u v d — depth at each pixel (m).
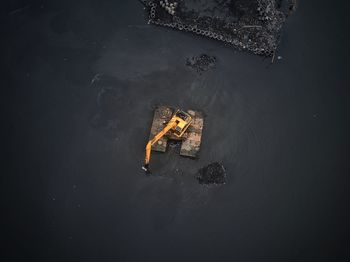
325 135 54.88
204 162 52.28
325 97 57.19
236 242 48.66
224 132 54.00
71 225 48.28
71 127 53.41
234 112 55.28
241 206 50.41
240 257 47.97
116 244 47.69
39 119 53.59
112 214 49.09
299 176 52.41
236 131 54.19
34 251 46.59
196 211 49.81
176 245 48.06
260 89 56.97
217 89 56.38
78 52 57.91
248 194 51.09
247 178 51.94
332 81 58.25
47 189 49.88
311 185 51.97
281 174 52.38
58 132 53.00
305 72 58.56
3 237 46.91
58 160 51.44
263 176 52.16
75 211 49.00
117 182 50.75
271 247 48.62
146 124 53.97
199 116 54.06
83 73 56.62
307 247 48.78
